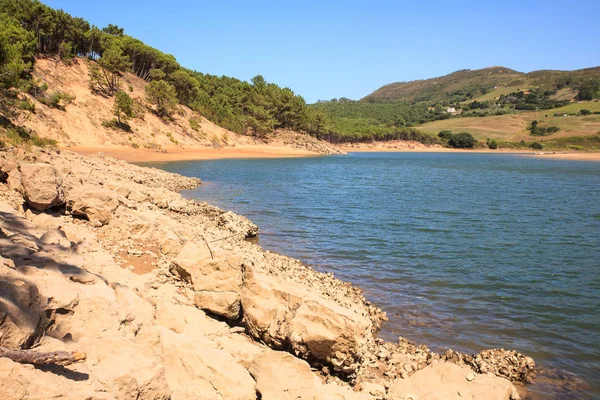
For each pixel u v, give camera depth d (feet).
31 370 18.71
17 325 20.30
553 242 88.53
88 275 30.66
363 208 126.52
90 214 53.67
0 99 179.42
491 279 64.44
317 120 532.73
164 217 64.85
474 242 87.35
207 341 29.89
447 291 59.06
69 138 244.63
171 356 25.59
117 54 315.58
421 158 452.76
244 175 210.59
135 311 29.14
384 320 48.88
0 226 35.70
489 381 32.12
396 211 122.72
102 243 48.42
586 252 80.94
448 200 146.72
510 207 132.87
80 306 25.54
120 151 254.68
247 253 60.85
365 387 31.58
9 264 26.48
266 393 26.08
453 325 48.34
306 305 33.50
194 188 151.12
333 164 326.44
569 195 162.91
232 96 482.69
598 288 61.36
